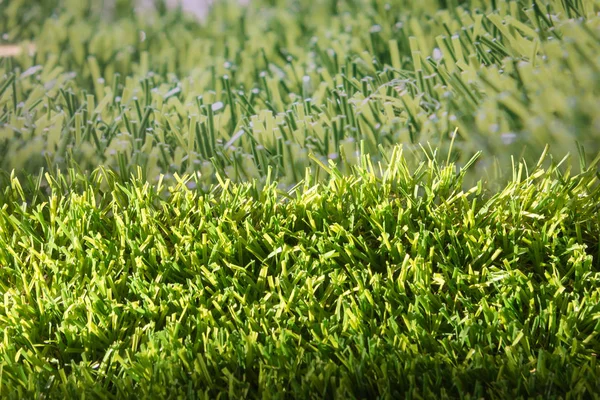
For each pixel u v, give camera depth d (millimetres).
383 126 2707
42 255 2021
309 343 1801
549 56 2902
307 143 2693
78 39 3346
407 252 2078
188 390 1620
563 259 2049
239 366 1730
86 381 1696
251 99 2957
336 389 1604
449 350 1738
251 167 2627
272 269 2062
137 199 2221
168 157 2715
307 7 3439
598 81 2785
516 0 3146
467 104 2764
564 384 1618
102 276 1969
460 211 2207
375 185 2238
